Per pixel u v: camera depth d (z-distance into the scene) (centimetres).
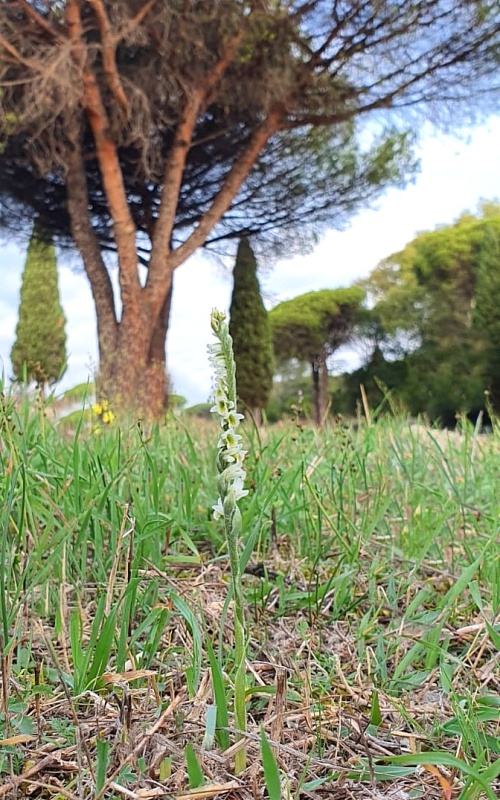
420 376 1933
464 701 134
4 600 148
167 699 134
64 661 152
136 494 207
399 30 1059
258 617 184
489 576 204
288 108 1138
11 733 120
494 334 1590
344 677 149
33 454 227
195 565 228
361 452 321
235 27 950
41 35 933
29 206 1445
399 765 115
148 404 741
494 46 1098
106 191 1090
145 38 902
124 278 1124
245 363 1479
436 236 2164
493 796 90
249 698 138
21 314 1484
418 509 275
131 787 105
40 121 951
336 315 2162
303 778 102
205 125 1295
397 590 212
